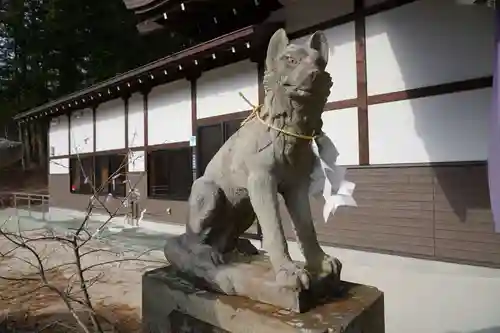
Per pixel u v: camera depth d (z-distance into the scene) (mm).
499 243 5293
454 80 5688
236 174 2520
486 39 5375
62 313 4191
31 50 22078
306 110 2209
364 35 6645
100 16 20953
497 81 4184
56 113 15812
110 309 4324
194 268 2641
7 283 5176
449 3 5703
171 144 10711
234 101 8914
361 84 6676
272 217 2262
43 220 12062
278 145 2277
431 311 4016
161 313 2752
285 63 2189
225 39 7645
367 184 6555
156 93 11203
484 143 5422
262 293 2258
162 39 19828
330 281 2344
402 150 6223
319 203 7160
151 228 10000
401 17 6199
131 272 5883
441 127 5820
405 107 6184
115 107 12969
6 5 22875
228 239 2811
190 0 7836
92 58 21641
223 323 2279
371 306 2232
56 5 20469
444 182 5766
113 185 13039
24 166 22875
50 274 5715
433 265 5633
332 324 1965
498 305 4137
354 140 6809
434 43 5867
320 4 7250
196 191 2758
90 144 14391
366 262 5891
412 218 6078
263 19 8266
